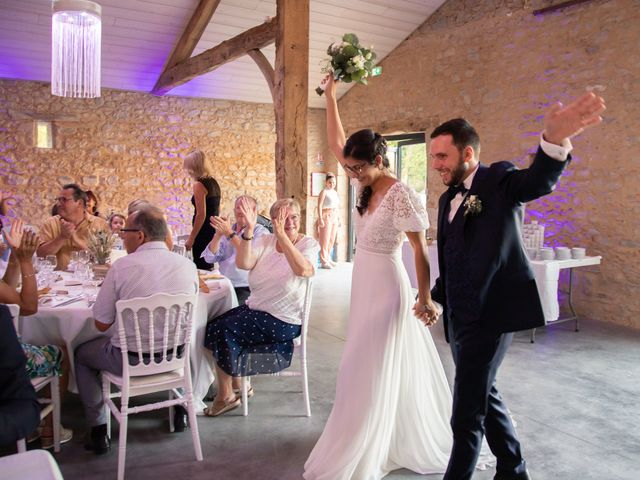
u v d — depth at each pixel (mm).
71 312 2729
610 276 5711
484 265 2010
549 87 6270
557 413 3293
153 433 2979
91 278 3420
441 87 7637
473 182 2104
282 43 4844
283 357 3127
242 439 2914
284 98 4836
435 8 7566
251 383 3785
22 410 1613
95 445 2729
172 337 2668
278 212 3023
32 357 2564
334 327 5391
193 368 3049
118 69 7883
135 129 8555
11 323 1663
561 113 1734
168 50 7547
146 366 2566
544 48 6297
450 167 2146
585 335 5152
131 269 2576
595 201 5816
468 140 2125
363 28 7727
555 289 4996
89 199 5195
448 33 7469
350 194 10000
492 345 2061
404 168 8859
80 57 3750
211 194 4516
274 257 3154
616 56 5598
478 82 7117
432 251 5652
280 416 3223
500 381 3855
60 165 8117
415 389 2555
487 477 2521
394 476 2545
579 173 5945
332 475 2389
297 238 3191
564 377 3957
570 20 6004
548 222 6273
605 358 4430
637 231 5473
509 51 6695
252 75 8570
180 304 2584
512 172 2020
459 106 7402
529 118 6512
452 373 3932
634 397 3572
